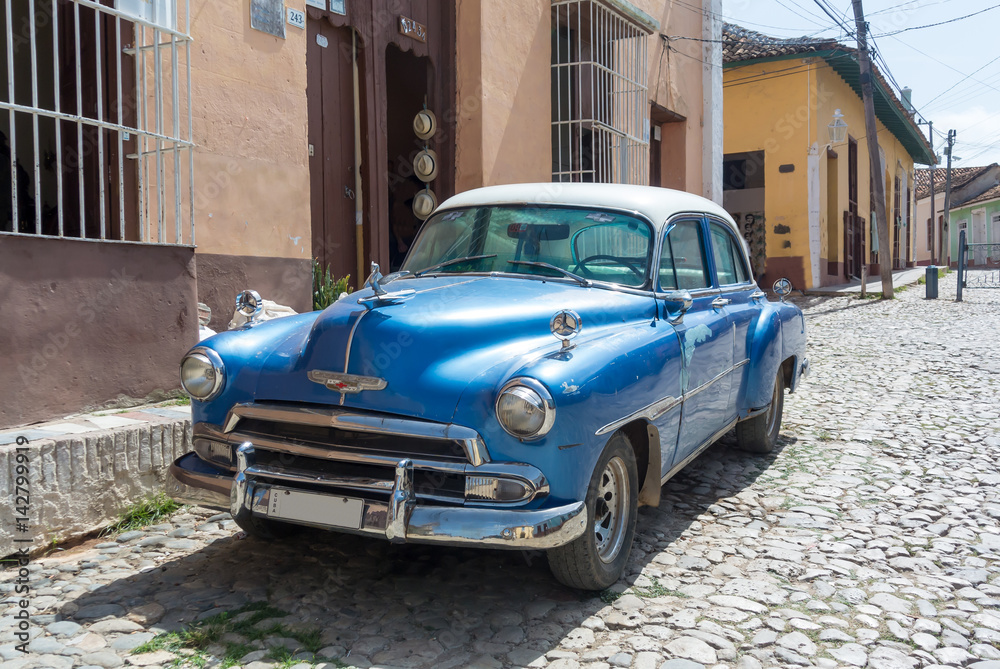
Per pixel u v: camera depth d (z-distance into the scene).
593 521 2.98
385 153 8.03
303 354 3.12
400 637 2.80
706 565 3.46
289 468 2.99
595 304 3.44
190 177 4.83
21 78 5.81
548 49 9.94
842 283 21.50
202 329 5.32
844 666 2.62
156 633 2.80
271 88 6.11
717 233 4.84
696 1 14.05
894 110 24.02
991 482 4.64
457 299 3.30
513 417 2.66
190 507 4.16
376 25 7.82
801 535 3.84
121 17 4.44
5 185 5.96
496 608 3.04
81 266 4.15
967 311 14.69
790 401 7.04
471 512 2.67
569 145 10.11
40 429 3.80
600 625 2.90
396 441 2.85
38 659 2.60
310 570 3.40
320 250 7.44
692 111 13.98
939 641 2.79
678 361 3.62
